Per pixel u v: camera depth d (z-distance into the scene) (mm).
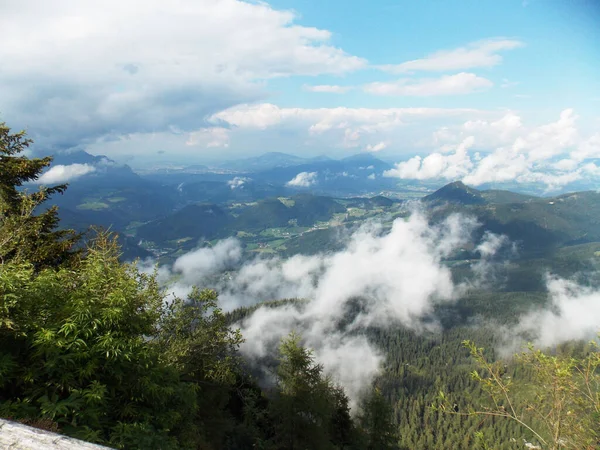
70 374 5789
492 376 5398
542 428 4844
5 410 5039
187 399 7848
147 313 7805
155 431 6488
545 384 4902
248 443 16719
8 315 5867
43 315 6430
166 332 13602
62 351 5934
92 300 6727
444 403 5586
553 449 4668
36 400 5617
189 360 14031
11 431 3412
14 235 11039
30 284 6477
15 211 13344
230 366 15289
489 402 5301
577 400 4684
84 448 3289
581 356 4918
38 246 12867
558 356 4941
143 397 6672
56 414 5527
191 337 14156
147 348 7137
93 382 5855
